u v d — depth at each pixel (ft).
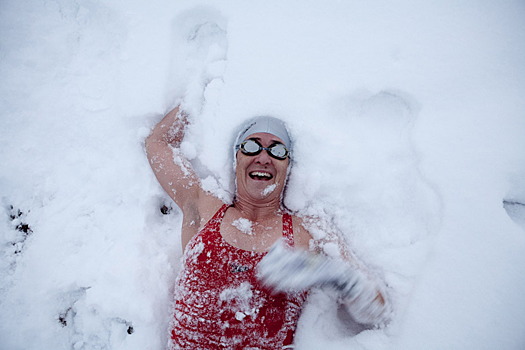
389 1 6.50
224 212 5.79
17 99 6.73
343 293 5.57
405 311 5.48
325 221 6.15
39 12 6.97
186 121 6.81
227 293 5.12
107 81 6.86
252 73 6.60
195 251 5.36
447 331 5.24
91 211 6.49
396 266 5.75
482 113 5.91
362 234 6.12
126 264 6.15
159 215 6.84
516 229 5.44
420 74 6.19
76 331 6.04
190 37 7.03
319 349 5.62
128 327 6.05
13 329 5.92
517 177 5.64
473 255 5.47
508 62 6.02
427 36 6.30
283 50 6.56
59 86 6.86
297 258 5.46
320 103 6.41
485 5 6.30
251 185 5.90
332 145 6.32
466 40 6.21
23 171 6.53
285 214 5.93
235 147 6.50
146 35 6.86
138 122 6.80
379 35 6.40
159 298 6.15
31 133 6.67
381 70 6.29
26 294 6.06
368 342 5.43
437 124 6.01
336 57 6.44
